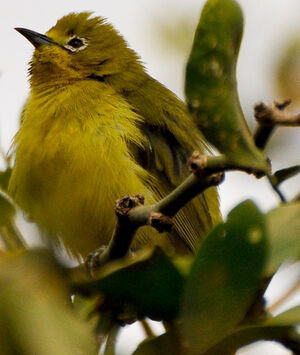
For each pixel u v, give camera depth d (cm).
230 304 51
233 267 50
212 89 51
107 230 153
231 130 51
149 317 55
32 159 154
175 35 134
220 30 50
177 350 52
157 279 53
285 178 59
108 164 153
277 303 61
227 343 51
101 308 64
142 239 152
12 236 74
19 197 119
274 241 51
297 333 50
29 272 44
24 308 41
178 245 165
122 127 161
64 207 150
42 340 40
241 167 52
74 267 49
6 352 40
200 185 61
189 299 51
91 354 41
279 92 111
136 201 68
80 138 155
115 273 52
